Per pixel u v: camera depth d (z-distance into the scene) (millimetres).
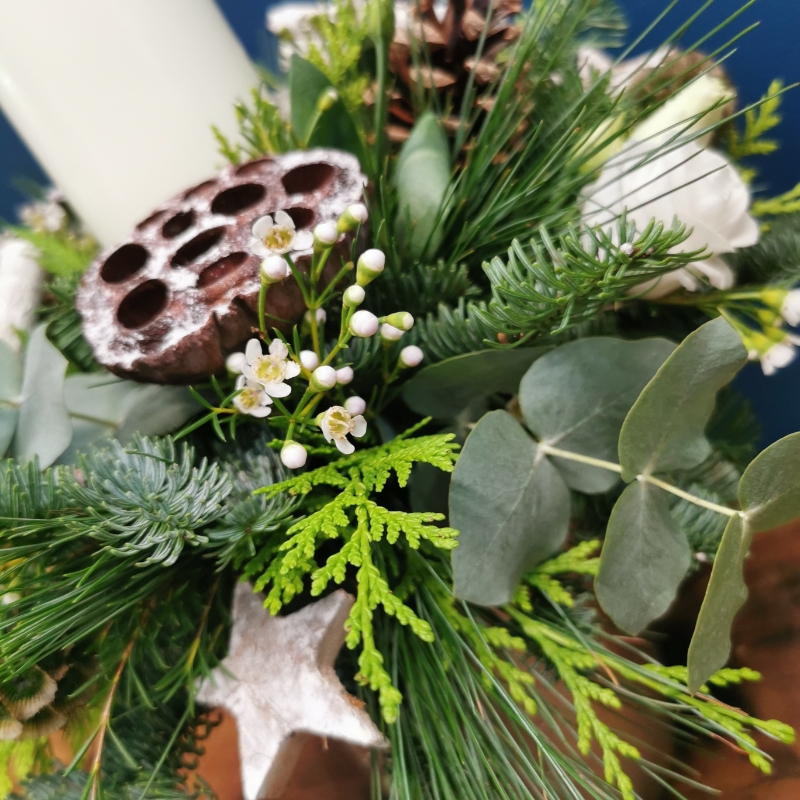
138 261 206
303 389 209
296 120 237
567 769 197
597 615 244
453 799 193
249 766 197
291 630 204
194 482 190
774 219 262
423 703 207
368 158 240
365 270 179
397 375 217
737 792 238
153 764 215
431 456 188
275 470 209
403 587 214
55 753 243
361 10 282
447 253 240
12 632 180
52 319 233
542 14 233
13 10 231
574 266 187
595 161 243
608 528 195
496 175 237
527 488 206
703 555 236
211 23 262
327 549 219
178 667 206
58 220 314
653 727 244
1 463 198
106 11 236
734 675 205
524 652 226
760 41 318
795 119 320
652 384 185
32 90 240
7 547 190
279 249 188
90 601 190
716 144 265
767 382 373
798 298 229
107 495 188
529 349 209
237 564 198
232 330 195
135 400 214
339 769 250
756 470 185
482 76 247
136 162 247
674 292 244
